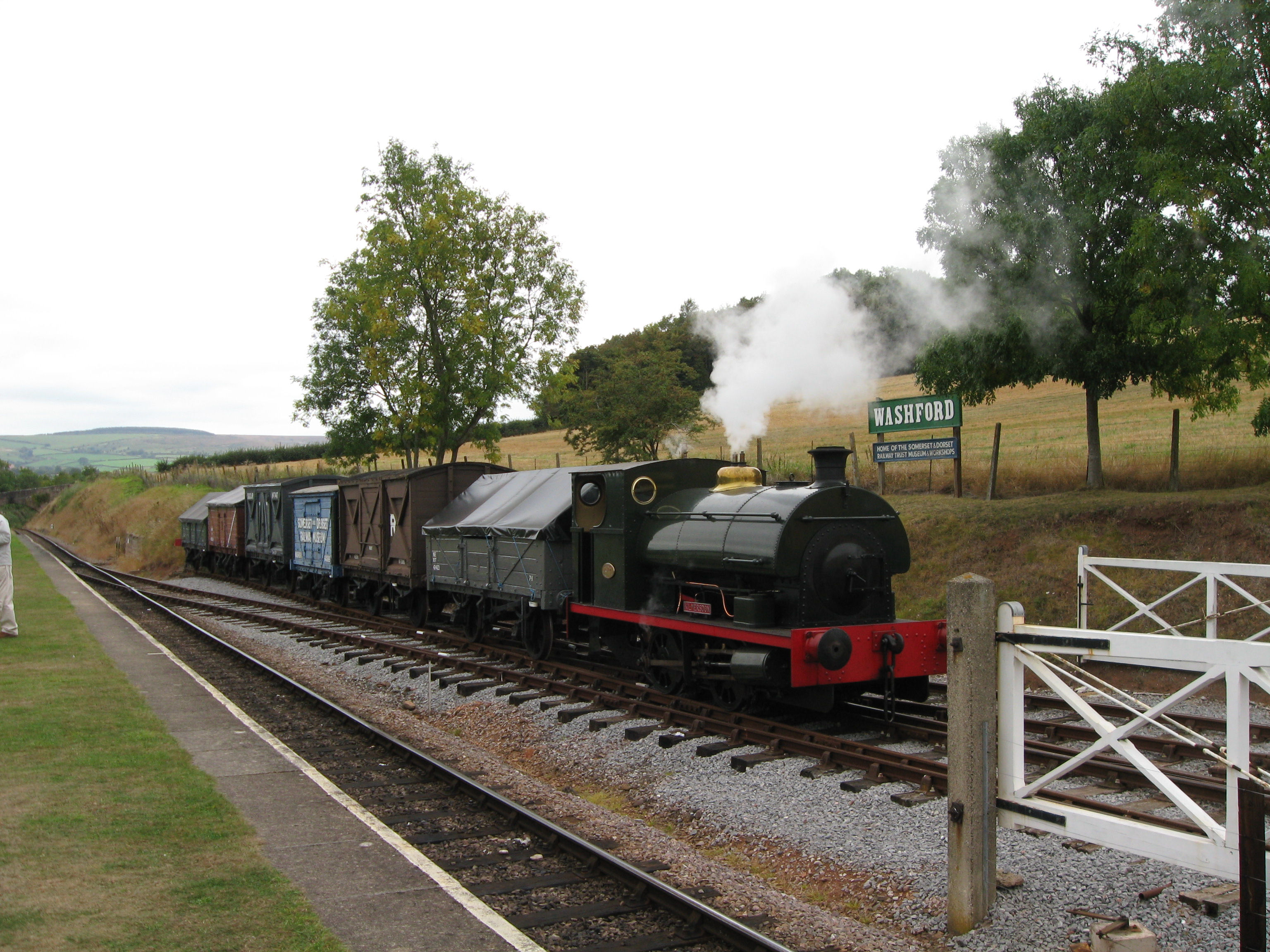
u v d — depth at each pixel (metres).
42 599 20.84
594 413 26.42
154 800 6.87
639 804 7.82
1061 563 13.73
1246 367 14.29
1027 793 5.07
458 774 7.87
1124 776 7.23
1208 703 9.92
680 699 10.36
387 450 31.83
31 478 106.06
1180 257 12.80
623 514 11.22
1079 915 5.08
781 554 8.75
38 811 6.57
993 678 5.12
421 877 5.57
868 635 8.72
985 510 15.59
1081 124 14.12
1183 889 5.29
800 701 9.21
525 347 27.89
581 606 12.03
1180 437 22.38
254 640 17.19
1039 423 30.64
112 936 4.70
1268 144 12.83
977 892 5.07
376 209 26.72
